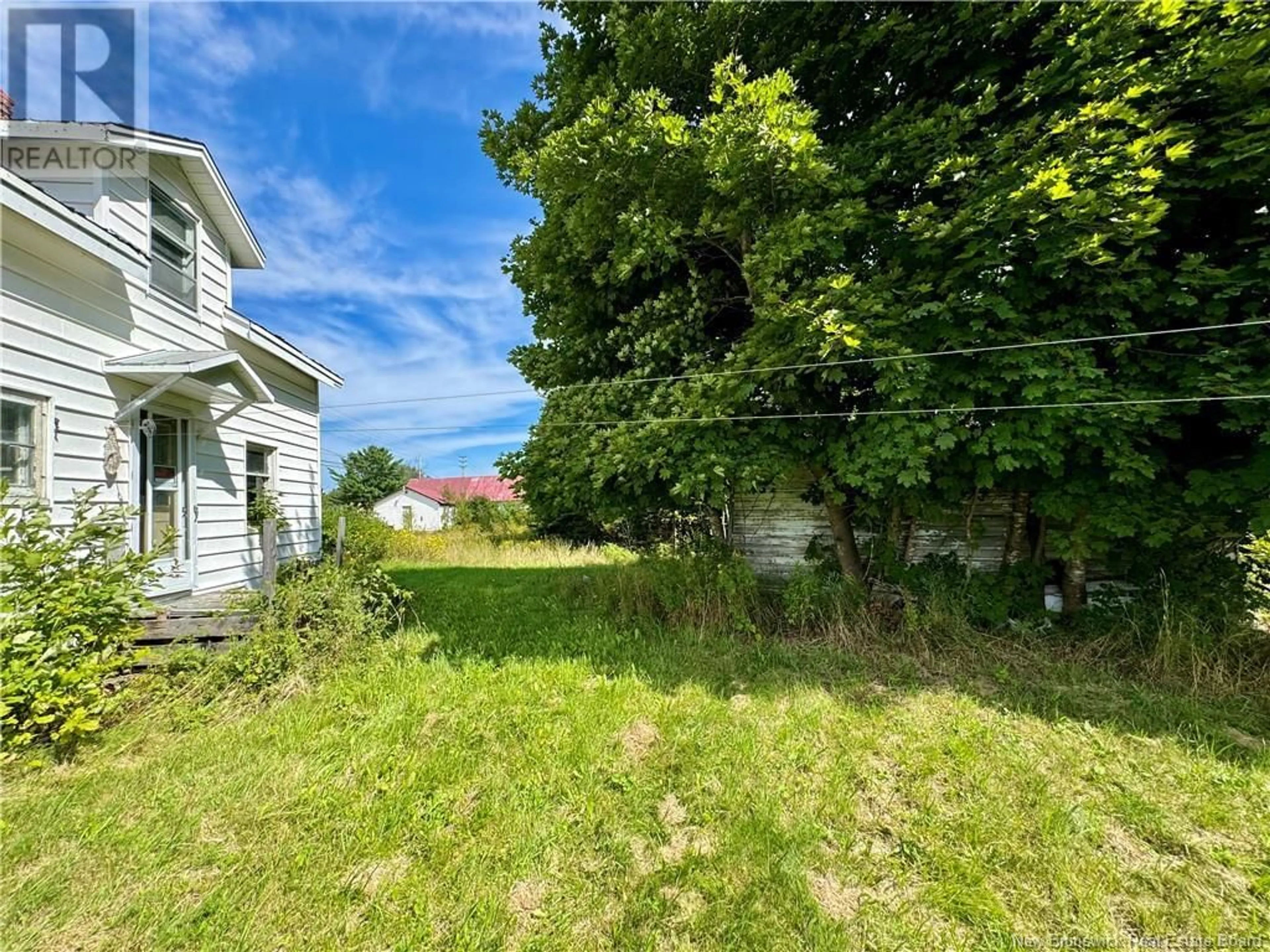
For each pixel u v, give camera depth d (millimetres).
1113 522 3930
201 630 4191
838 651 4520
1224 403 3652
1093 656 4156
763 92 4047
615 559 11727
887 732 3107
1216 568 4145
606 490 5531
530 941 1789
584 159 4801
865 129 5062
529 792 2561
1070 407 3729
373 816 2371
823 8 4793
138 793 2523
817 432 5008
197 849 2166
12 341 3656
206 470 5891
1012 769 2707
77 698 2914
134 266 4508
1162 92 3539
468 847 2207
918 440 4199
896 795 2533
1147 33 3719
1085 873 2037
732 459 4648
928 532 5887
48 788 2555
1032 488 4418
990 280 4156
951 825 2307
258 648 3746
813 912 1891
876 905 1923
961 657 4262
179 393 5355
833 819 2365
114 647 3277
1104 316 4020
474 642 4961
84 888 1973
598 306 6375
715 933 1812
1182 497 3871
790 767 2773
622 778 2670
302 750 2910
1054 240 3732
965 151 4332
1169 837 2215
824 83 5227
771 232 4465
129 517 4176
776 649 4586
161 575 3818
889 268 4520
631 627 5465
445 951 1751
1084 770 2691
